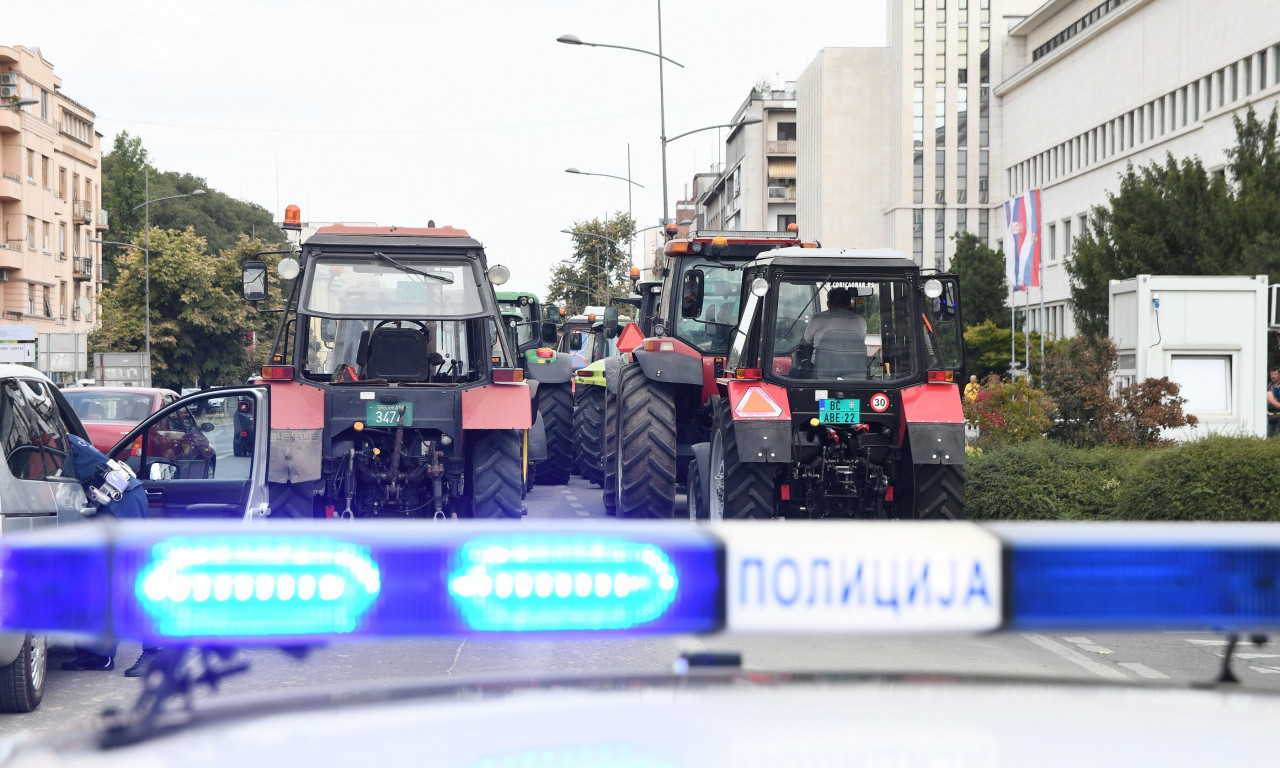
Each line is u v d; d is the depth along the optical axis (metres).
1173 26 89.00
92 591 1.40
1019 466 20.08
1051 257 114.25
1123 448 23.75
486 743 1.51
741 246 22.28
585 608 1.43
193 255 112.69
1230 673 1.97
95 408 27.20
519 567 1.44
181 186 180.62
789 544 1.48
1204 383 29.97
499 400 16.17
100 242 123.81
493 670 11.20
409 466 15.98
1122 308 31.14
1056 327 111.69
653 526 1.54
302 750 1.50
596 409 31.41
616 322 28.16
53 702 10.26
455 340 17.44
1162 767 1.51
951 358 17.34
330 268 16.61
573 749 1.50
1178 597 1.48
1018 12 135.88
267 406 13.27
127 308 111.94
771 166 170.38
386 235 16.84
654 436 19.28
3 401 9.54
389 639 1.43
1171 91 89.69
